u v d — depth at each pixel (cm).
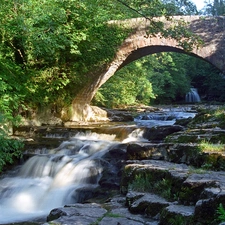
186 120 1077
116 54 1473
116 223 436
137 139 1033
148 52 1633
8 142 869
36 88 1305
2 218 637
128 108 2153
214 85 3488
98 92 1961
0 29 1045
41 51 1127
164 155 687
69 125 1399
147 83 2581
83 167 811
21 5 962
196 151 612
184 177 495
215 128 782
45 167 871
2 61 1104
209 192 407
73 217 464
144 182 562
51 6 1095
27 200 748
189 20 1466
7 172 895
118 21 1465
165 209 435
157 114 1773
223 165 552
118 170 759
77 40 1228
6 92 1059
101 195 671
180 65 3291
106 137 1127
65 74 1382
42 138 1120
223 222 334
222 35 1455
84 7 1209
